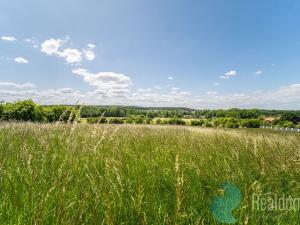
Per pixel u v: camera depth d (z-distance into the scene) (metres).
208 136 8.48
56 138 3.90
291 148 5.38
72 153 2.84
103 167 3.05
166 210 2.41
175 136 7.70
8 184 2.61
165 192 2.92
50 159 2.96
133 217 2.19
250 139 6.34
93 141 3.51
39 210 1.88
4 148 3.88
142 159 3.98
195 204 2.66
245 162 4.39
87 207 2.20
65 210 1.93
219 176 3.52
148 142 6.25
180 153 4.73
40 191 2.20
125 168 3.23
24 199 2.31
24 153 2.75
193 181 3.34
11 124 6.90
